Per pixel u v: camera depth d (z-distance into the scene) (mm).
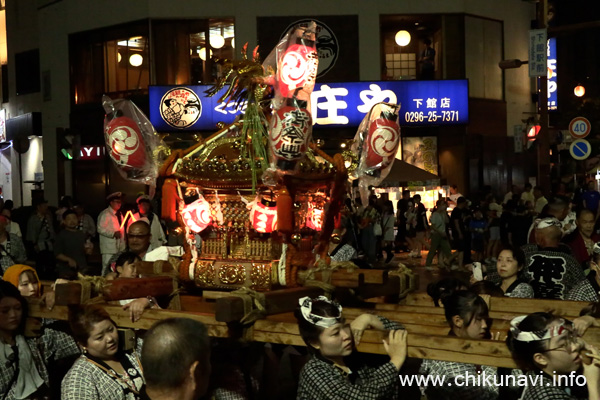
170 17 21516
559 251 5746
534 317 3148
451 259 16547
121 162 4621
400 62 21984
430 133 21438
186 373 2590
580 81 32781
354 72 21281
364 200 4754
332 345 3451
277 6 21266
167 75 21688
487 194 18344
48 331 4637
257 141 4500
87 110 23234
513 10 23266
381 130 4508
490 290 4816
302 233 4777
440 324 4156
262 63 4820
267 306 3904
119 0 22281
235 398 4293
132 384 3727
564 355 3070
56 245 10836
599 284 5668
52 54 24422
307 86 4184
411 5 21297
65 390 3611
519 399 3609
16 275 5043
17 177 27922
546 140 17234
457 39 21438
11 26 26531
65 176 24109
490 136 22172
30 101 25703
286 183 4336
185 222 4719
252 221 4492
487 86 22391
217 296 4672
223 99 4750
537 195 17094
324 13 21219
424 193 21266
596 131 26500
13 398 4129
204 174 4574
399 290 4938
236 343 3904
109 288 4266
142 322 4172
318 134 20656
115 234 9938
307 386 3502
